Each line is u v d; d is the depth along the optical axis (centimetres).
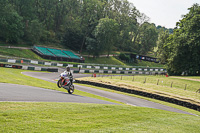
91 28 8356
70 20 9238
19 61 4169
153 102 2256
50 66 4859
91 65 6219
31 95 1028
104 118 699
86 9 8369
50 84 2150
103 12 9175
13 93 989
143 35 10931
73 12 9469
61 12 8569
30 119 543
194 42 4338
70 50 7581
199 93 2859
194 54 4456
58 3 8162
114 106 1010
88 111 773
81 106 852
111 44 8156
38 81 2231
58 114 648
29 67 4000
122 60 8675
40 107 712
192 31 4472
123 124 654
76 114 690
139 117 824
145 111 1031
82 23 8900
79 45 8094
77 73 4747
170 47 4975
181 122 878
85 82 3244
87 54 8219
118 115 789
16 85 1397
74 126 542
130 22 10619
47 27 8175
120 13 10431
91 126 567
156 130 640
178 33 4941
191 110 2125
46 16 8138
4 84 1330
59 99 1063
